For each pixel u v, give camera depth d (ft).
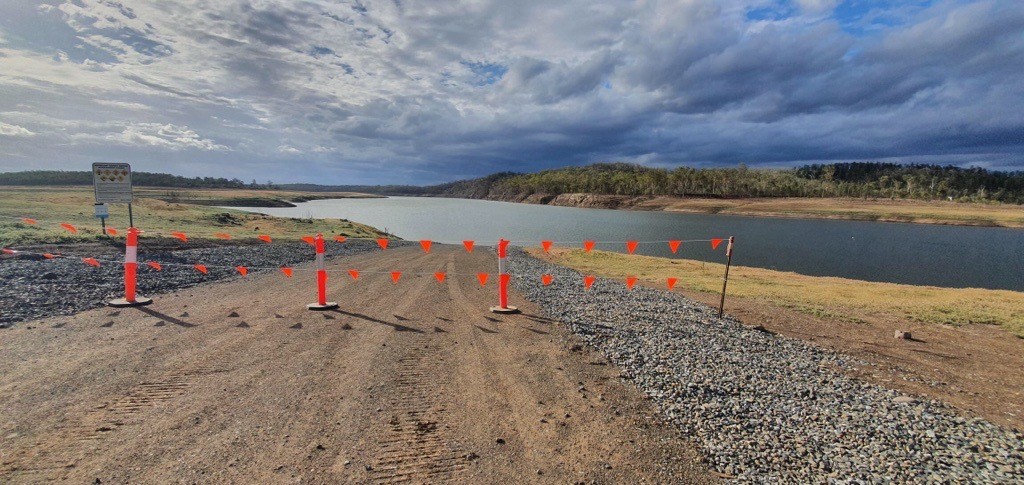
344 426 16.71
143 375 20.33
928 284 118.73
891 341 36.24
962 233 273.13
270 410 17.66
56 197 141.69
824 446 17.15
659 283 65.00
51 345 23.49
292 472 13.76
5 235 55.67
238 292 39.24
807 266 144.46
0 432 15.14
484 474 14.28
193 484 12.97
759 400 21.08
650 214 414.62
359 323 30.73
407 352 25.22
